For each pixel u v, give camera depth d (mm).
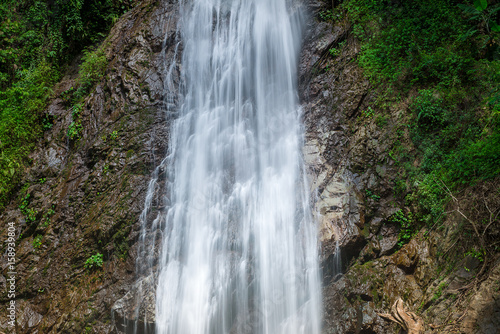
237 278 6883
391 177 7094
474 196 5926
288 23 8766
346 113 7828
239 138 8383
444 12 7906
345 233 6738
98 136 8500
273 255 6992
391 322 5879
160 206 7676
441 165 6734
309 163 7633
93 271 7391
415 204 6773
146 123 8336
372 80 7863
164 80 8758
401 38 7965
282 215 7266
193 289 6980
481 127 6695
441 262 5977
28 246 7930
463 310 5180
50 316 7172
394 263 6441
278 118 8359
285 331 6535
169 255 7301
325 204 7062
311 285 6598
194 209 7750
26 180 8727
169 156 8125
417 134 7137
